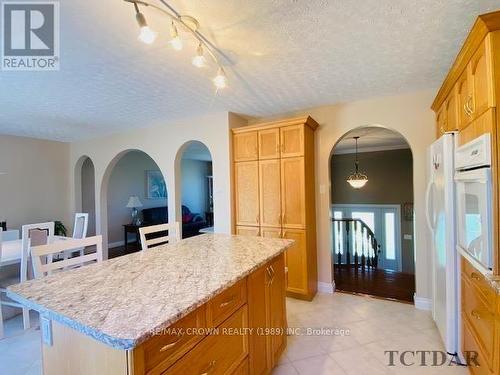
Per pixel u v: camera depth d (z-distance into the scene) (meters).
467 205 1.70
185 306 1.02
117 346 0.81
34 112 3.35
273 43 1.87
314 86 2.68
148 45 1.85
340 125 3.23
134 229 6.28
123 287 1.22
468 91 1.67
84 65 2.12
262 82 2.56
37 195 4.89
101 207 4.83
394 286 3.51
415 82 2.61
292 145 3.10
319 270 3.36
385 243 6.58
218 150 3.60
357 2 1.47
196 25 1.63
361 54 2.05
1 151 4.49
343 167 7.05
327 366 1.93
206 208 9.05
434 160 2.23
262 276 1.71
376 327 2.45
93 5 1.44
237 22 1.62
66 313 0.97
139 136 4.35
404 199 6.37
